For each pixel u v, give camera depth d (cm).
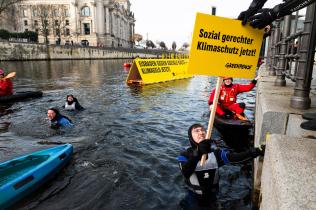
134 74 2058
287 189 193
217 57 338
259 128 464
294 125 377
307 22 416
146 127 882
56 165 563
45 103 1289
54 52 5825
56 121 861
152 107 1197
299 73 430
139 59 2008
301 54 424
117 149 692
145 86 1883
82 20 8606
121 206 458
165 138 778
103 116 1020
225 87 919
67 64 4659
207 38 330
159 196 482
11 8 7000
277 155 247
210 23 325
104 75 2775
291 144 273
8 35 5672
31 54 5341
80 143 734
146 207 453
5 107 1199
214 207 445
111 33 9550
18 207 457
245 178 535
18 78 2456
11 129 863
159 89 1753
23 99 1381
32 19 8088
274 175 221
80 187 516
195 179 448
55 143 742
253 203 416
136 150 685
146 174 561
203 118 1004
